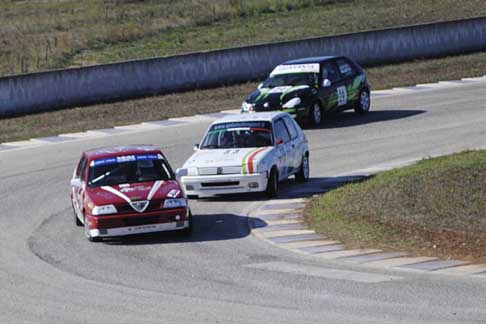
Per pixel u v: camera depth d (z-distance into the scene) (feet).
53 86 419.95
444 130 325.62
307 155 265.95
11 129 378.73
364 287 148.25
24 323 135.95
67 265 176.35
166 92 448.65
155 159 214.07
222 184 236.02
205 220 218.18
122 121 383.24
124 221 194.90
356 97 368.68
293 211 220.84
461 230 186.29
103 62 549.13
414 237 184.55
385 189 225.76
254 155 238.48
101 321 134.41
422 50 518.37
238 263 171.32
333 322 128.57
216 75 463.01
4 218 229.86
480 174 231.09
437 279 152.56
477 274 155.53
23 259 183.83
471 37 532.73
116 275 165.78
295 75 355.15
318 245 184.55
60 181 274.57
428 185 224.33
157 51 574.56
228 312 135.95
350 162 281.95
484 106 370.73
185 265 171.83
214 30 642.22
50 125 383.24
